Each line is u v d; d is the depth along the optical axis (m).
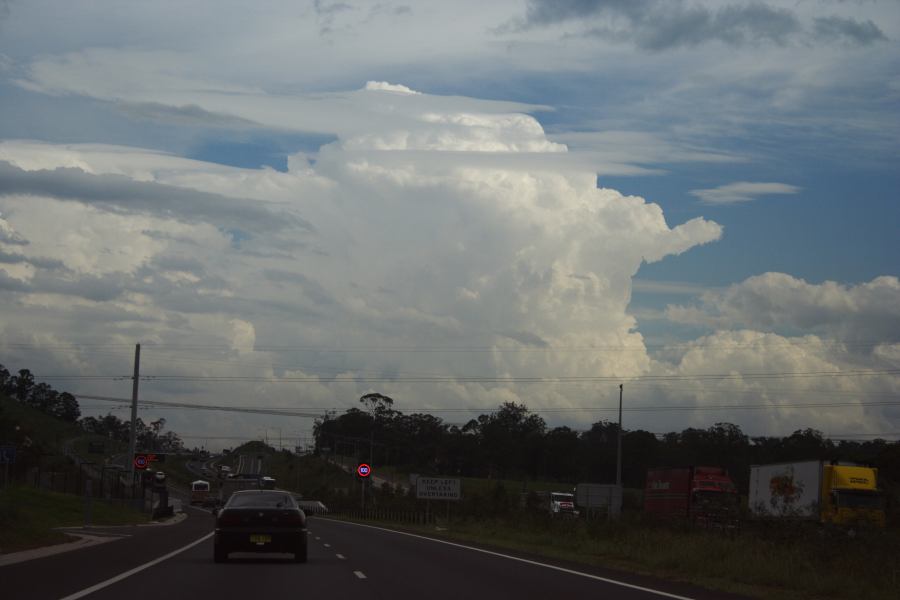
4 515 33.44
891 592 21.28
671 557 29.06
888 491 54.62
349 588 19.14
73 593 17.27
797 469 57.62
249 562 26.16
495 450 157.00
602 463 144.25
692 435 126.88
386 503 85.19
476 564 26.48
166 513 74.62
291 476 175.12
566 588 19.91
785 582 23.08
